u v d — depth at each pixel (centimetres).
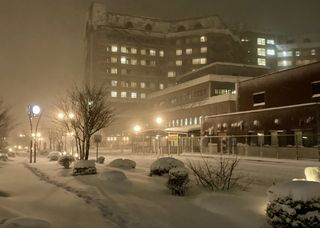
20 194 1312
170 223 910
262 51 13375
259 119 4197
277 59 13575
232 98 6600
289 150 3450
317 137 3416
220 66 8338
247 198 1186
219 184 1388
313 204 804
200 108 7400
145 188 1426
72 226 862
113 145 9144
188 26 13012
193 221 938
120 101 11444
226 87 7488
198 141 5219
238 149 4062
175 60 12256
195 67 12050
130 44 12019
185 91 8288
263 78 4538
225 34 12175
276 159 3262
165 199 1208
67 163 2467
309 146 3500
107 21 12381
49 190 1398
